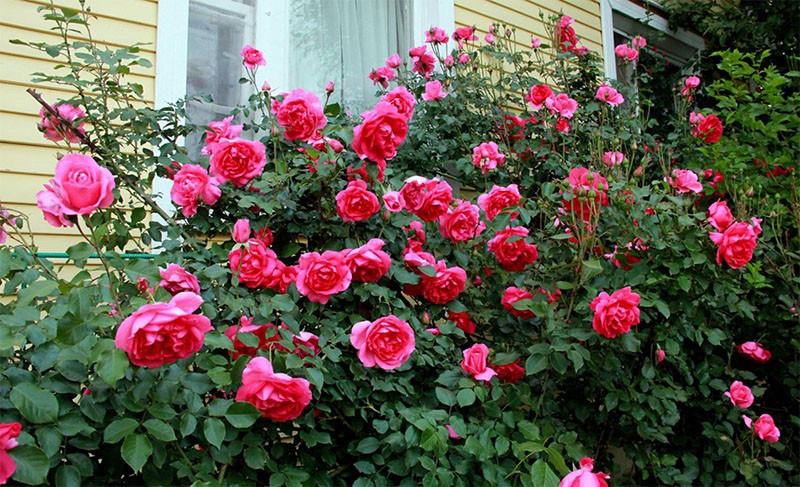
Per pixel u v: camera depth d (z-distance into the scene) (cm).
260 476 148
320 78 325
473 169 286
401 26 363
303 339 154
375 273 170
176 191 186
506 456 160
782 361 279
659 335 203
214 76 292
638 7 525
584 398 219
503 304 205
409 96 201
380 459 152
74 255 123
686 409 258
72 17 205
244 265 168
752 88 493
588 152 328
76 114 195
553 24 399
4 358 119
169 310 105
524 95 356
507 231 201
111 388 117
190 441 131
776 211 261
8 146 237
